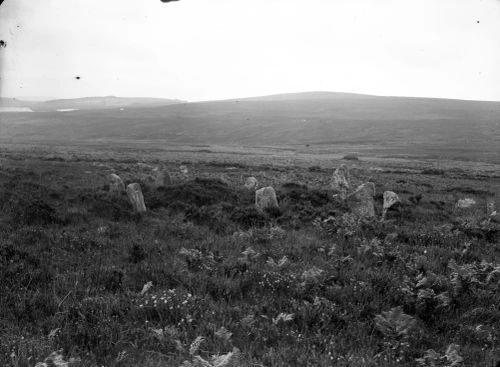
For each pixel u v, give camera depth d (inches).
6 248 367.9
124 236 474.3
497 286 343.9
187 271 341.1
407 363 209.3
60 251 390.6
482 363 211.2
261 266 371.6
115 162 1919.3
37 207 533.3
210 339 221.3
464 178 1978.3
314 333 237.8
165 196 744.3
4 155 2129.7
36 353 197.9
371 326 254.4
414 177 1836.9
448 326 264.8
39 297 271.3
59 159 1873.8
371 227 570.3
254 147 5812.0
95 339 218.5
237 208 623.8
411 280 344.5
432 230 598.9
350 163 2972.4
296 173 1672.0
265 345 218.4
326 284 323.3
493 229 597.0
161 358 198.5
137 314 251.8
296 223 596.4
